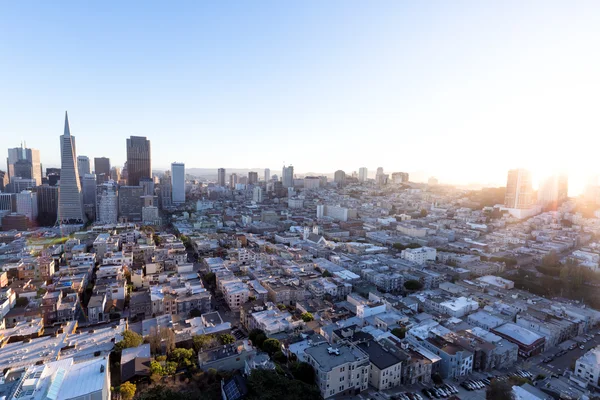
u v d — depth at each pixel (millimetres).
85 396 128750
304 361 181500
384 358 186000
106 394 140250
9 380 140375
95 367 145000
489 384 189250
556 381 194125
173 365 179000
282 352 198000
